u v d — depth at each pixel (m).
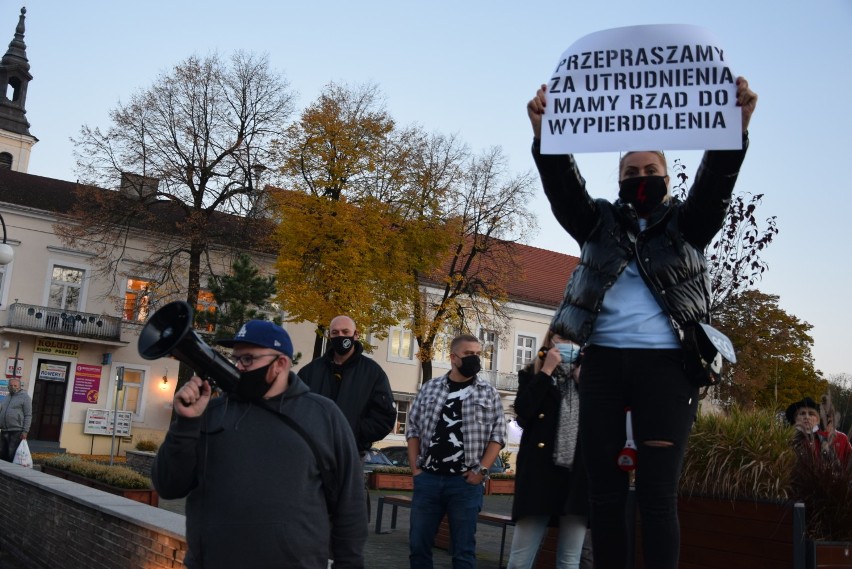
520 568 5.97
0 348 37.56
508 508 20.08
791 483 5.56
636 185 3.13
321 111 35.59
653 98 3.04
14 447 16.69
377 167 36.03
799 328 25.58
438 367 47.88
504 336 45.06
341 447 3.65
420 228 36.22
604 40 3.12
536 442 5.93
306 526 3.48
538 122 3.14
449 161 37.81
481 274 41.00
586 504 5.91
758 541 5.46
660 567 2.81
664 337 2.94
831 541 5.33
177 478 3.46
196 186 37.12
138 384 40.38
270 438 3.53
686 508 5.83
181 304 3.27
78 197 36.72
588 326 3.04
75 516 7.35
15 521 9.40
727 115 2.96
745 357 12.46
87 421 38.66
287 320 33.97
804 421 7.46
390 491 24.22
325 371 6.82
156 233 39.00
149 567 5.69
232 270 35.00
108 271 37.91
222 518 3.44
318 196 34.81
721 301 11.95
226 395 3.68
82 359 39.19
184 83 36.41
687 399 2.91
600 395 3.02
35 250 38.69
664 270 2.99
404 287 36.19
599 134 3.08
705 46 3.03
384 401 6.73
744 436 5.76
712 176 2.96
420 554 5.90
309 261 34.53
